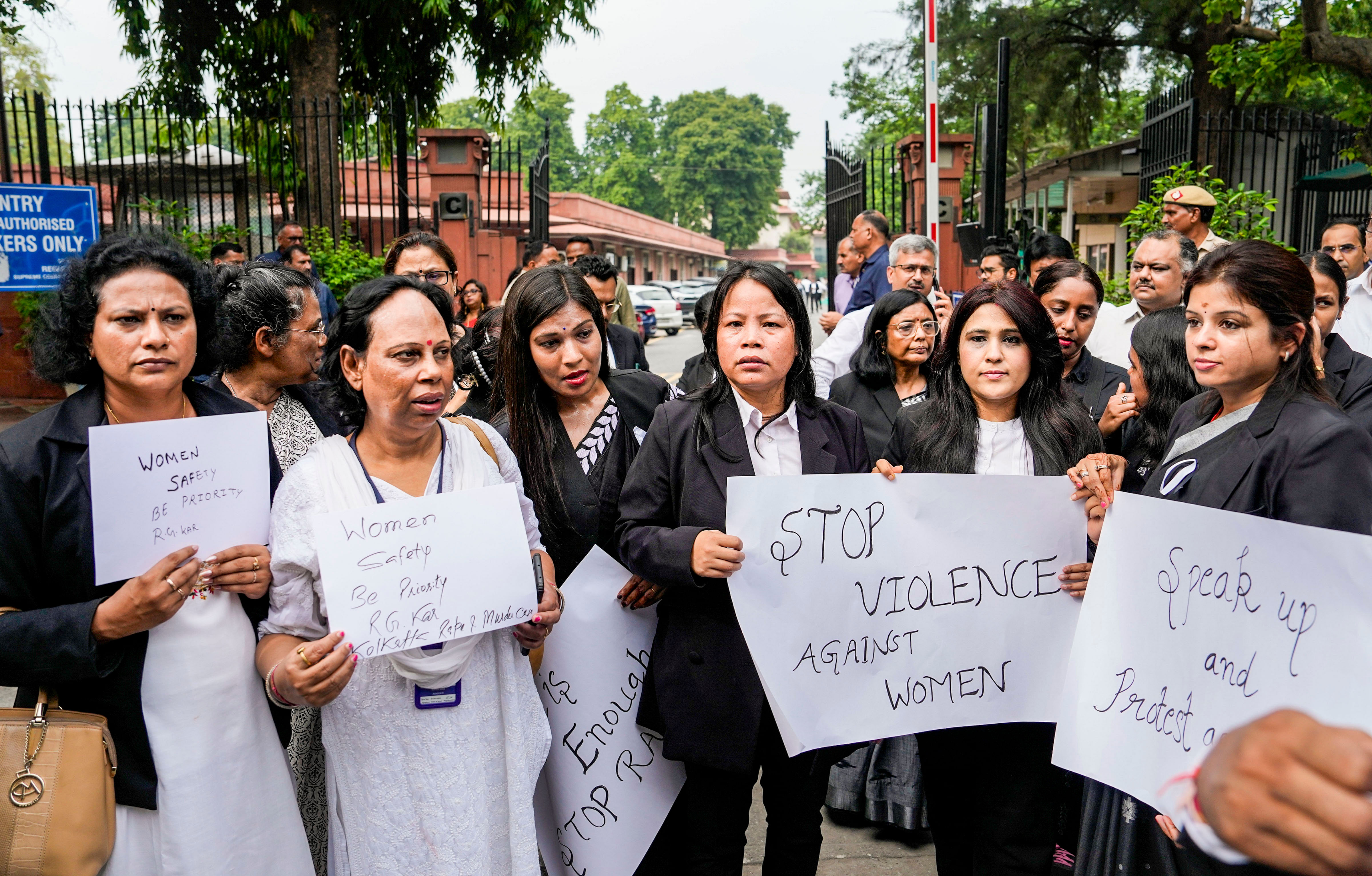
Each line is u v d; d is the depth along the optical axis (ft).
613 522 8.61
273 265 8.87
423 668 6.31
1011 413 8.27
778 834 7.91
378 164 52.47
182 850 6.10
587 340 8.38
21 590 6.05
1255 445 6.40
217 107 47.93
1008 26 59.88
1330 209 40.29
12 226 18.71
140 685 6.08
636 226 161.68
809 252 370.32
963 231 27.02
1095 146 77.05
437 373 6.33
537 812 8.52
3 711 5.98
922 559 7.50
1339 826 4.57
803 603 7.28
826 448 7.94
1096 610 6.94
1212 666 6.13
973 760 7.91
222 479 6.36
